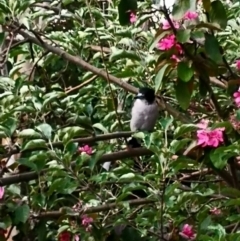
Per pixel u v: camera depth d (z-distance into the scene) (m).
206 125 5.36
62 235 5.93
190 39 5.22
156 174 5.27
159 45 5.23
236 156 5.66
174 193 5.72
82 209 5.82
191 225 6.03
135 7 5.70
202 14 5.70
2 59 6.43
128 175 5.33
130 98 8.24
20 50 7.34
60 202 6.64
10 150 5.75
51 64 8.05
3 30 6.20
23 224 6.04
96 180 5.55
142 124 7.36
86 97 7.18
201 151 5.32
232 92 5.79
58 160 5.43
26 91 6.43
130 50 6.87
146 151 5.86
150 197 5.55
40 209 6.04
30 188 6.57
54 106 6.94
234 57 6.88
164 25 5.28
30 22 6.87
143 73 6.71
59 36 7.31
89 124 6.39
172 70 5.43
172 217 5.92
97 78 7.40
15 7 6.06
